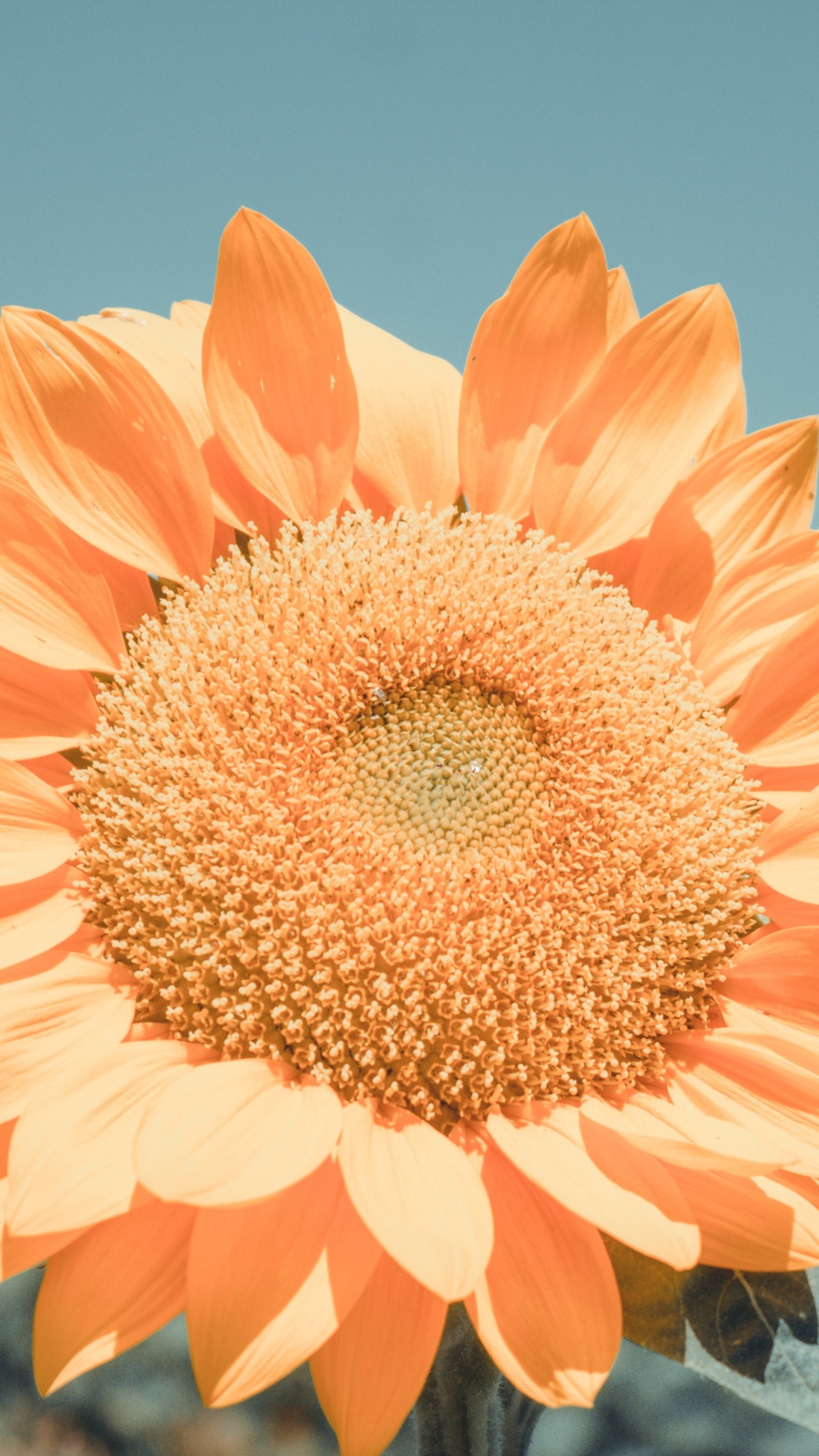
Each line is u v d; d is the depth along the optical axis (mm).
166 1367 735
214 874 516
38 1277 727
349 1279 482
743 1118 511
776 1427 690
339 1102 500
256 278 548
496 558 556
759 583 565
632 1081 516
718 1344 493
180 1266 488
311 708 536
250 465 557
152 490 551
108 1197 479
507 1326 484
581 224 559
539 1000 514
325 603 544
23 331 541
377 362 580
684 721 546
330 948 512
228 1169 480
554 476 569
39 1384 480
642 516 566
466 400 567
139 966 516
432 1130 500
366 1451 478
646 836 530
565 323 564
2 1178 494
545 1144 500
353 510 571
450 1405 507
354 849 521
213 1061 507
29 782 525
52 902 521
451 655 547
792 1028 524
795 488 572
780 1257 489
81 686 538
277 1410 728
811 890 532
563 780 538
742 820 542
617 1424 694
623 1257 501
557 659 548
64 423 544
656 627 565
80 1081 495
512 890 522
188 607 550
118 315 574
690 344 564
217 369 552
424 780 533
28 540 542
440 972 511
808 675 555
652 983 523
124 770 528
